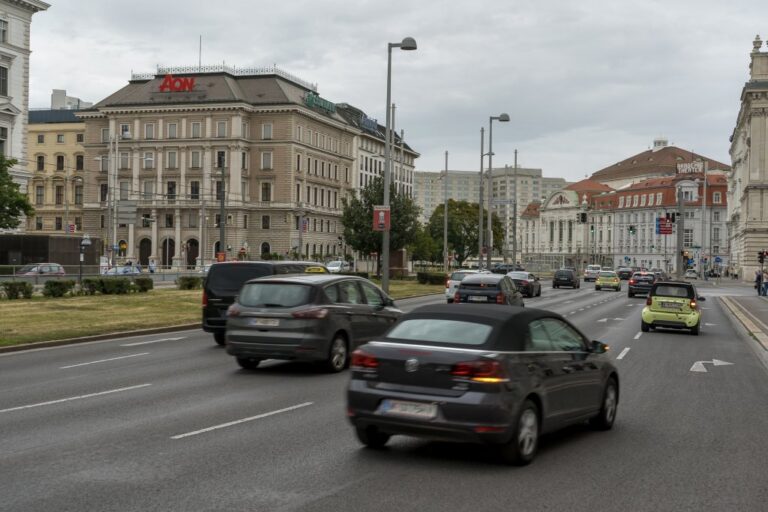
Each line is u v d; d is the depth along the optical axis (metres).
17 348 18.22
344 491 6.90
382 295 16.50
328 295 14.66
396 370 7.97
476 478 7.42
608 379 9.88
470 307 8.69
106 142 103.38
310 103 105.75
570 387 8.84
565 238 164.62
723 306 43.69
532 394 8.09
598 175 177.88
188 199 99.88
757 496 7.00
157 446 8.58
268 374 14.38
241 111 98.75
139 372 14.59
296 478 7.31
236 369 15.04
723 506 6.67
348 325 14.91
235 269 18.92
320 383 13.29
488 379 7.61
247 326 14.27
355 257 112.50
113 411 10.65
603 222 152.50
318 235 108.50
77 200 113.44
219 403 11.31
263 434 9.23
